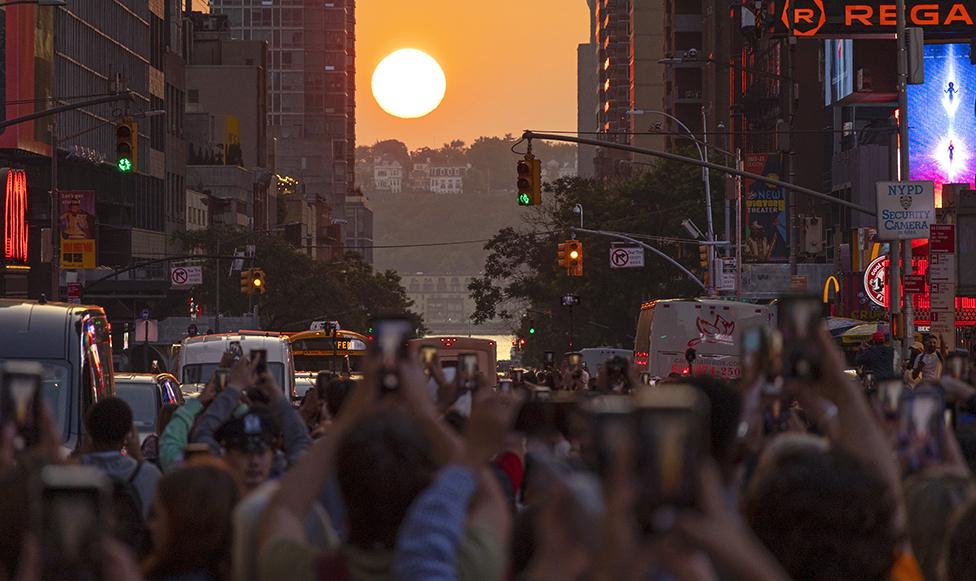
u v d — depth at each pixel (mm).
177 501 12805
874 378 35531
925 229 84062
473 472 10023
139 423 56469
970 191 129625
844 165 184250
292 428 17875
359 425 10742
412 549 9680
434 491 9914
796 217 184500
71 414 40750
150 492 21422
